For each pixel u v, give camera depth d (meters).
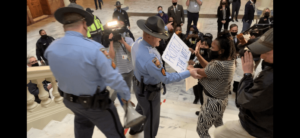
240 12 10.74
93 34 5.51
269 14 5.04
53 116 2.85
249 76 1.27
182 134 2.47
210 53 1.86
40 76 2.48
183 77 1.84
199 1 7.69
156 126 2.10
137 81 1.90
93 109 1.40
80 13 1.25
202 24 9.76
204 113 2.03
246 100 1.17
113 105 1.54
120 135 1.65
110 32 2.73
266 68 1.06
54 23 10.86
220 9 7.49
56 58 1.26
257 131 1.23
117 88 1.34
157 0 15.34
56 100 2.94
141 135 2.36
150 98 1.84
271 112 1.09
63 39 1.26
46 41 5.68
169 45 1.93
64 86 1.36
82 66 1.24
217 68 1.77
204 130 2.11
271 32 1.00
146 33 1.68
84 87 1.31
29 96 2.49
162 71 1.70
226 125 1.47
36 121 2.57
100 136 2.26
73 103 1.40
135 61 1.78
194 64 2.84
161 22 1.68
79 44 1.24
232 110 3.89
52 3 11.85
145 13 12.07
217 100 1.95
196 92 3.97
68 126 2.43
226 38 1.73
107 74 1.28
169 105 3.89
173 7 7.25
